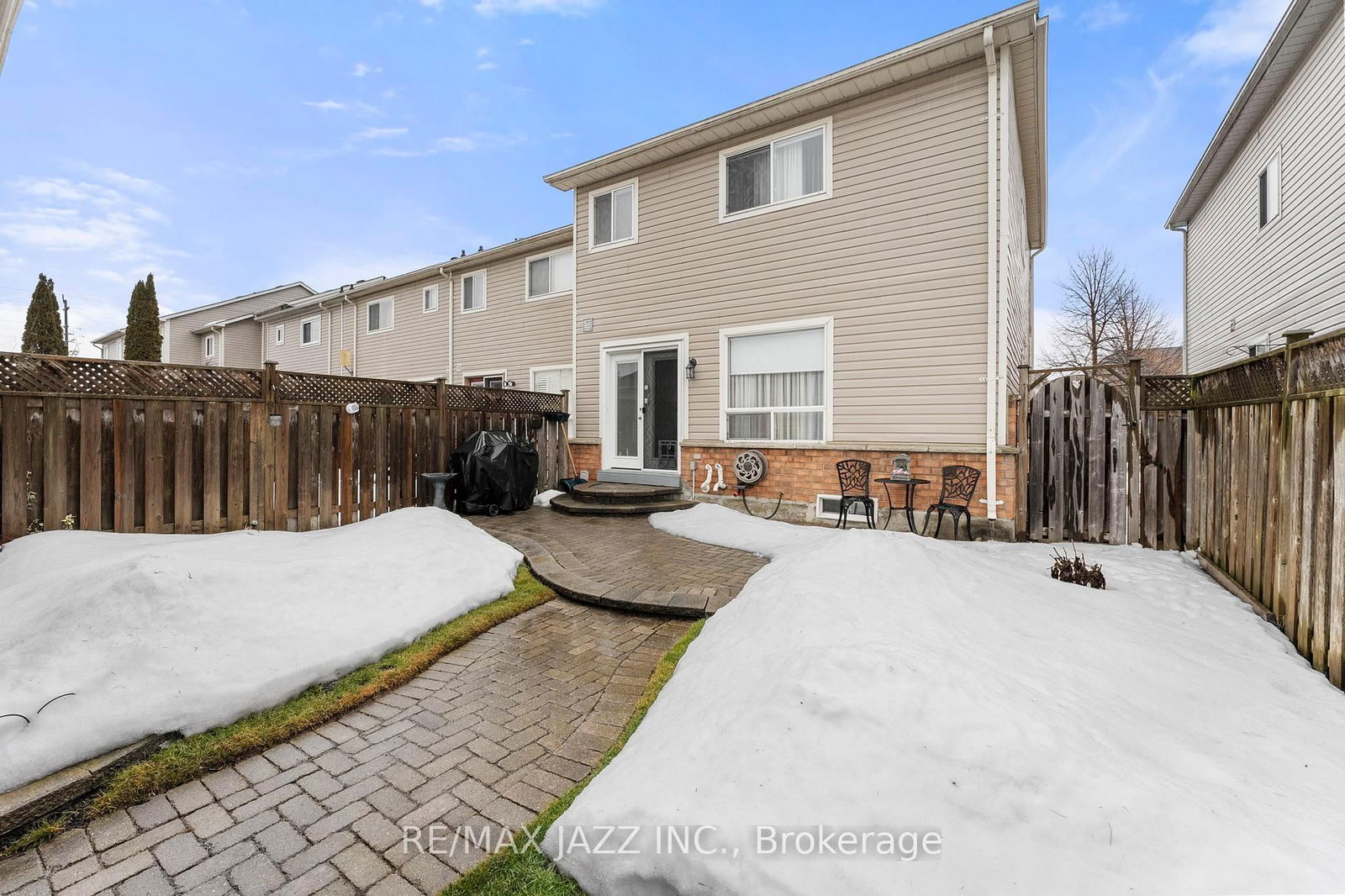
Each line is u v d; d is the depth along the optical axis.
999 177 6.50
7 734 2.13
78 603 2.77
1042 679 2.29
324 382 6.38
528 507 8.50
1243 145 10.08
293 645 3.03
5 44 3.10
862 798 1.62
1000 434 6.47
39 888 1.77
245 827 2.04
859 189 7.38
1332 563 2.90
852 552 3.54
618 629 3.91
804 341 7.85
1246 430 4.16
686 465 8.73
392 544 4.46
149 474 5.05
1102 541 5.98
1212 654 3.08
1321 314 7.47
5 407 4.38
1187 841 1.39
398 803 2.16
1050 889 1.35
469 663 3.38
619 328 9.59
